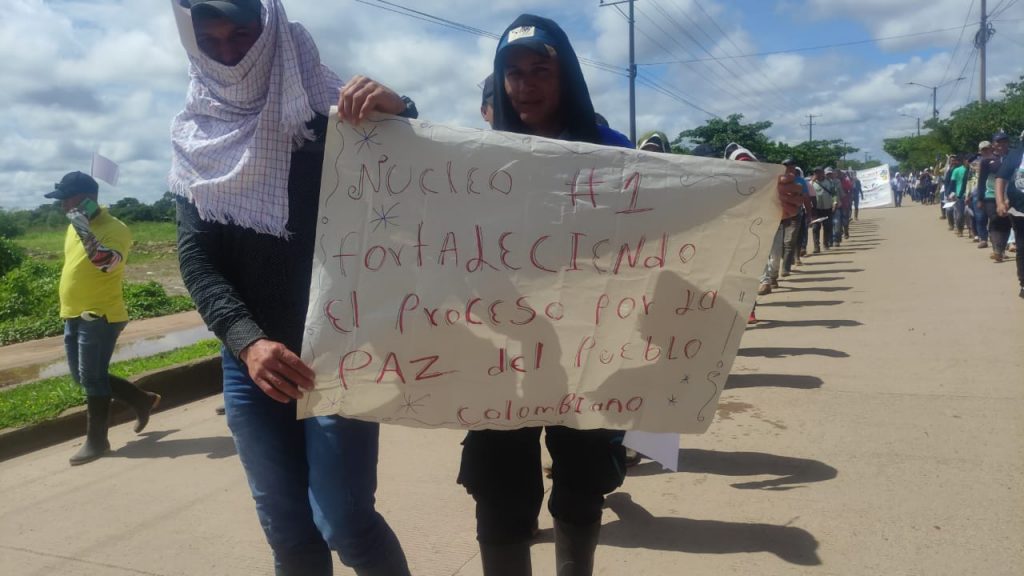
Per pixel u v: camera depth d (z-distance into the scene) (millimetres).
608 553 3289
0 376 8219
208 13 2078
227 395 2318
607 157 2238
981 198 11547
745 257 2287
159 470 4758
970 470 3848
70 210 5027
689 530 3445
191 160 2209
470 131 2197
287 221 2184
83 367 5027
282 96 2135
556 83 2484
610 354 2307
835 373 5867
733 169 2244
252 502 4145
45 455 5234
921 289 9789
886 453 4160
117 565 3492
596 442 2465
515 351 2264
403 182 2174
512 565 2443
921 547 3145
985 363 5809
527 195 2227
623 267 2268
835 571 3018
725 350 2334
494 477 2445
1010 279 9805
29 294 13398
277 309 2238
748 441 4508
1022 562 2982
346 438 2227
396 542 2371
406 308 2186
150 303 12805
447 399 2260
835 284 11141
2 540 3814
